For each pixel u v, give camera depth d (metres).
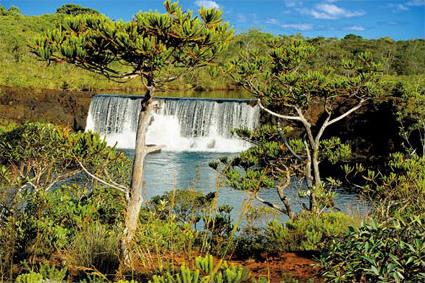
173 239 6.42
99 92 60.16
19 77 55.69
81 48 6.47
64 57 6.62
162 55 6.49
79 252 6.94
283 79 14.59
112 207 10.12
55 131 7.86
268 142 15.91
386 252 3.60
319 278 5.98
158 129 43.28
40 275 4.43
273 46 15.57
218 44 6.80
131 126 44.94
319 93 15.34
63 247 7.51
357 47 86.50
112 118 45.22
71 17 6.81
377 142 34.84
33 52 6.66
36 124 11.30
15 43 70.69
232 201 22.09
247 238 10.08
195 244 7.07
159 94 59.81
